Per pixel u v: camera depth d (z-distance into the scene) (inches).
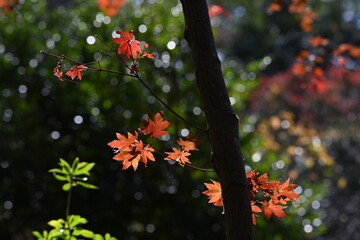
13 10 258.2
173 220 247.8
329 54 226.7
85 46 273.7
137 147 83.0
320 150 608.1
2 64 270.8
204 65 75.2
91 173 248.2
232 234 73.8
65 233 122.6
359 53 224.5
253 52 1035.9
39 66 270.4
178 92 266.4
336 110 748.0
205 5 76.5
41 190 252.2
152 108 257.8
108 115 256.1
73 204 250.7
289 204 257.3
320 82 237.0
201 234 248.2
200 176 250.1
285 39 1008.2
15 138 257.3
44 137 255.9
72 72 86.2
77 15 296.4
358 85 761.0
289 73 771.4
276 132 619.5
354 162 692.1
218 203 84.7
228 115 74.8
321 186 309.0
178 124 256.7
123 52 85.2
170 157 83.4
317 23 962.1
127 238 249.3
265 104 760.3
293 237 254.4
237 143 74.9
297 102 752.3
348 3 1016.2
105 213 248.1
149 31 278.5
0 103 265.1
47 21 300.2
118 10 295.3
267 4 1019.3
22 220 249.8
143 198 248.4
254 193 86.4
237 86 289.6
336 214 625.6
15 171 253.9
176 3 311.4
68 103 259.3
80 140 255.8
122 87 260.2
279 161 290.7
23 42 278.8
